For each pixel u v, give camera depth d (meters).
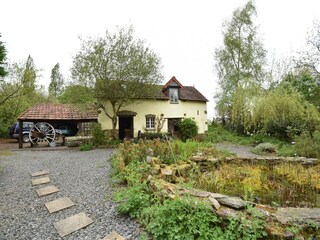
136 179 4.26
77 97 13.29
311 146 8.17
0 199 4.27
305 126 10.98
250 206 2.70
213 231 2.52
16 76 18.02
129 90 13.32
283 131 12.60
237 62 20.94
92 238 2.78
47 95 31.97
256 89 13.98
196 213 2.69
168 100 17.84
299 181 5.19
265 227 2.42
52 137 13.66
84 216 3.43
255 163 6.86
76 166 7.20
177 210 2.79
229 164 6.74
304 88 13.39
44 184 5.27
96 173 6.11
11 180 5.64
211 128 21.47
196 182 4.76
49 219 3.38
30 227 3.13
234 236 2.41
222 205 2.94
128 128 16.47
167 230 2.61
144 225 3.03
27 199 4.27
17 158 9.07
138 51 13.58
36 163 7.89
